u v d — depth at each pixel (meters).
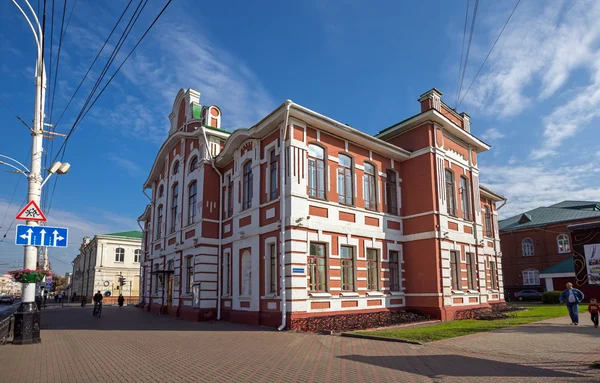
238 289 20.02
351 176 19.92
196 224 22.88
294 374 8.42
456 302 21.20
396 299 20.47
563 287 40.41
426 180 21.28
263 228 18.44
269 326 17.17
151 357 10.52
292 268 16.36
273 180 18.62
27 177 13.46
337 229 18.42
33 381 8.10
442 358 9.89
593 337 12.87
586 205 46.88
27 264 13.06
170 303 27.31
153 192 33.16
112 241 57.41
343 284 18.53
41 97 14.05
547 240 45.91
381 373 8.42
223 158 22.52
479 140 25.11
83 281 67.69
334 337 13.86
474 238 23.92
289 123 17.52
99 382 7.98
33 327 13.10
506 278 48.44
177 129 28.50
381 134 23.56
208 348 11.81
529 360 9.53
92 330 17.22
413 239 21.28
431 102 21.94
